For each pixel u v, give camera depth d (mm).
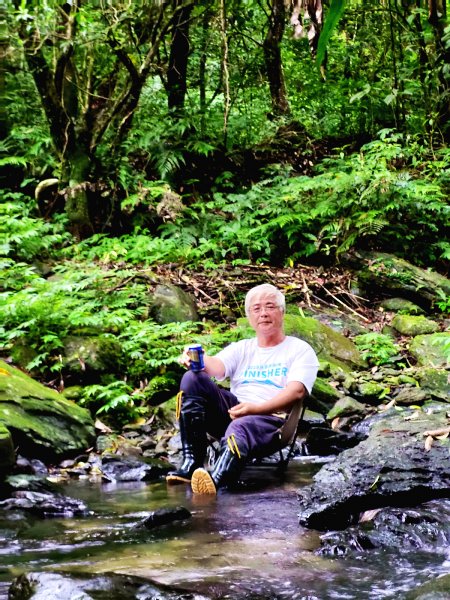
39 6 8008
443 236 9125
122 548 2654
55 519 3184
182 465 4031
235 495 3596
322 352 6410
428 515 2783
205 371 4129
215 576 2303
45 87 8406
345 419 5352
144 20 8516
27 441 4297
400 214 8727
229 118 10266
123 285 6836
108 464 4301
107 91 8977
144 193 8539
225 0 9906
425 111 10711
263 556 2529
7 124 9594
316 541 2738
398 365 6480
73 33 8055
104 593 1973
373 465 3203
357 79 11570
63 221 8492
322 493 3105
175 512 3090
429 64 10906
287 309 7445
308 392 4035
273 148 10305
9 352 5629
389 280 8070
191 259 8023
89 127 8688
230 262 8289
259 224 8508
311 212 8516
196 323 6410
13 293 6176
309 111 11500
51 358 5547
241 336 6309
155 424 5254
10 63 9594
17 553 2604
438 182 9359
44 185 8914
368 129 11141
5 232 7609
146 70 8523
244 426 3861
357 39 11508
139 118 9906
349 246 8469
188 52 9906
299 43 11453
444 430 3504
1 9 8141
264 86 11320
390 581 2238
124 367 5723
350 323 7426
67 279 6625
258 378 4137
